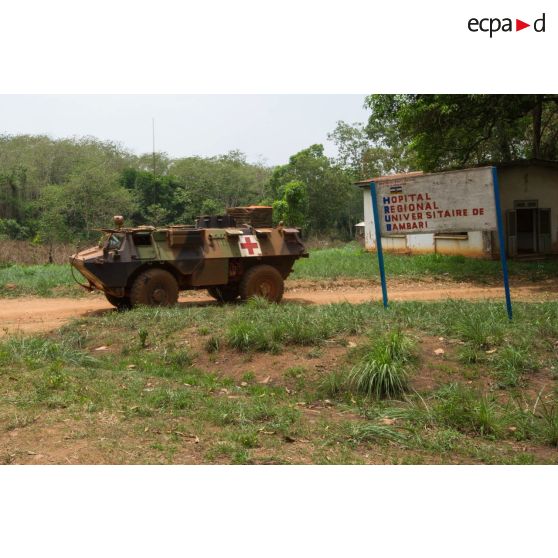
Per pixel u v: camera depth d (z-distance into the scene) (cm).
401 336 819
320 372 793
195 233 1331
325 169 5225
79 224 4709
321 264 2211
